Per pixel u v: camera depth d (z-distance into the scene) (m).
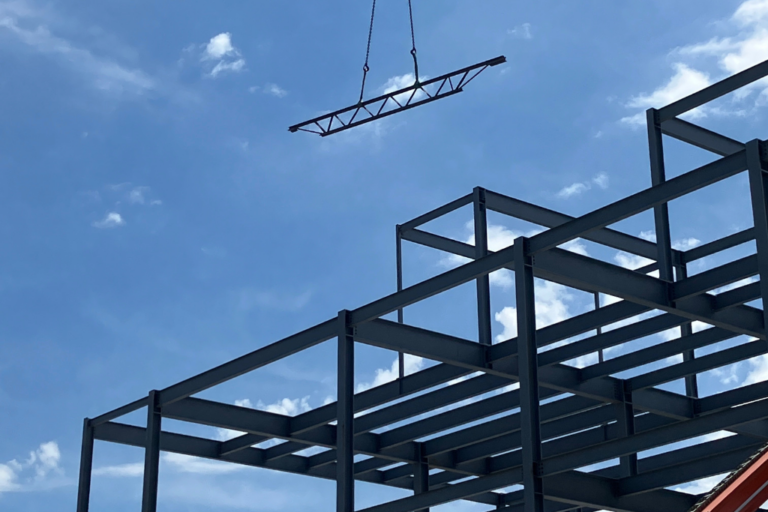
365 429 31.53
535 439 21.28
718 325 23.80
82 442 33.00
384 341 25.45
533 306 21.94
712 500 9.76
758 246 19.28
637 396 27.97
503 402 29.56
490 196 31.94
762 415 19.16
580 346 27.23
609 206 21.34
